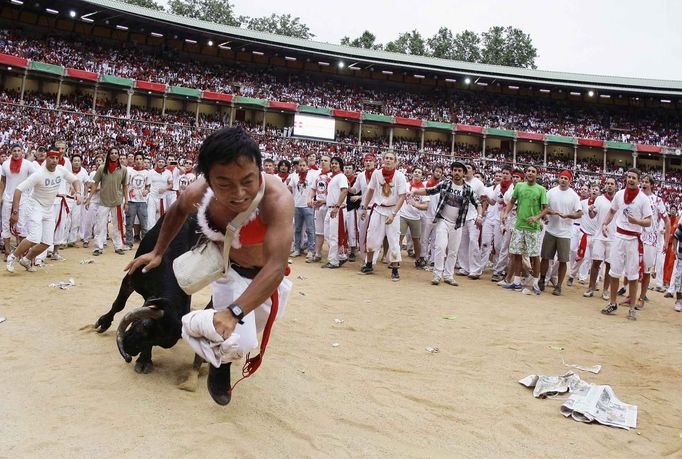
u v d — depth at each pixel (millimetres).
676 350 6078
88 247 11625
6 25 45031
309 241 11680
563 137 49406
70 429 2951
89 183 10430
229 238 2609
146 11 44719
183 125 43281
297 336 5480
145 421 3125
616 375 4969
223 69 51906
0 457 2590
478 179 10773
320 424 3361
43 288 6738
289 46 49531
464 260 11320
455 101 55562
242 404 3551
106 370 3916
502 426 3576
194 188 2943
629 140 50438
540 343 5918
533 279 10328
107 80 42062
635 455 3305
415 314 6961
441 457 3055
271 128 50844
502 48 82875
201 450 2832
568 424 3707
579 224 11609
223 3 76812
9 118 35844
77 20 46594
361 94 54562
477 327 6477
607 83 50562
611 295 8195
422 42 83562
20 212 8578
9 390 3445
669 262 11672
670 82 49719
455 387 4293
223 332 2232
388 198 9758
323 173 11523
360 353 5055
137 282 4195
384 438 3244
